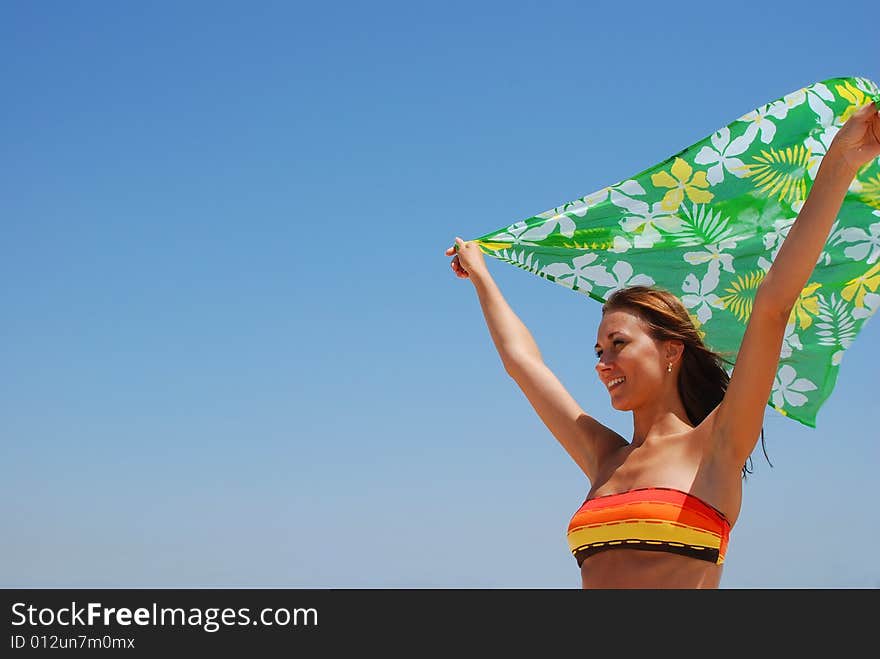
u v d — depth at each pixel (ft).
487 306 18.71
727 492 13.70
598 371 15.12
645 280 19.21
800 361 18.22
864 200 18.21
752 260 18.92
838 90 19.17
